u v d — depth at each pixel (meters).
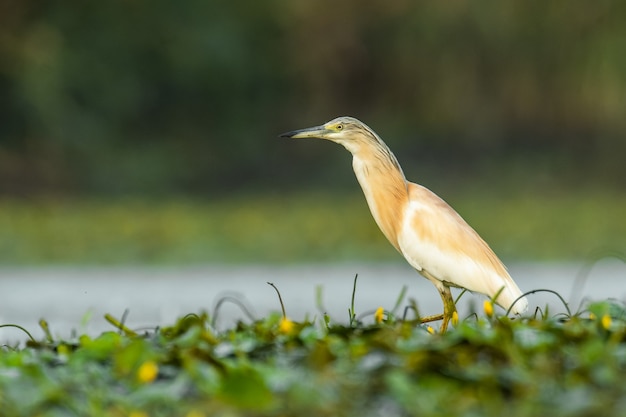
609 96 37.69
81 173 34.62
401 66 39.41
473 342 6.15
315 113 39.31
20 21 34.97
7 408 5.50
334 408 5.34
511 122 38.75
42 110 34.16
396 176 9.05
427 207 8.90
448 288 8.91
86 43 35.84
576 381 5.61
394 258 19.84
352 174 36.56
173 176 36.09
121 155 35.59
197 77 37.25
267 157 38.16
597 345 5.94
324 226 23.33
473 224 23.31
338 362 5.98
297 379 5.65
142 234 22.34
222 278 17.59
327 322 7.86
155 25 36.78
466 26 38.44
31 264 19.31
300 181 37.16
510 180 36.28
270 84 38.78
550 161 37.47
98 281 17.34
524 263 19.16
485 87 38.84
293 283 16.92
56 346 7.36
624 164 37.19
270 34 39.00
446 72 38.97
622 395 5.41
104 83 35.78
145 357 6.06
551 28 37.75
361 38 39.50
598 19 37.34
